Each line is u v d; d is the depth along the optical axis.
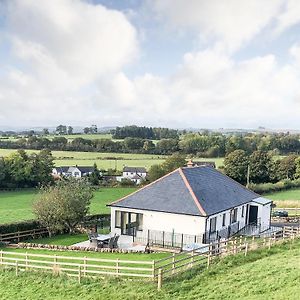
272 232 38.19
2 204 66.44
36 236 38.78
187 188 36.16
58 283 22.75
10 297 21.75
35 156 97.00
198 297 19.48
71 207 39.28
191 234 33.34
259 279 20.72
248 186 81.38
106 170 113.50
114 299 20.14
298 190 88.88
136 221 35.69
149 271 24.31
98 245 33.06
